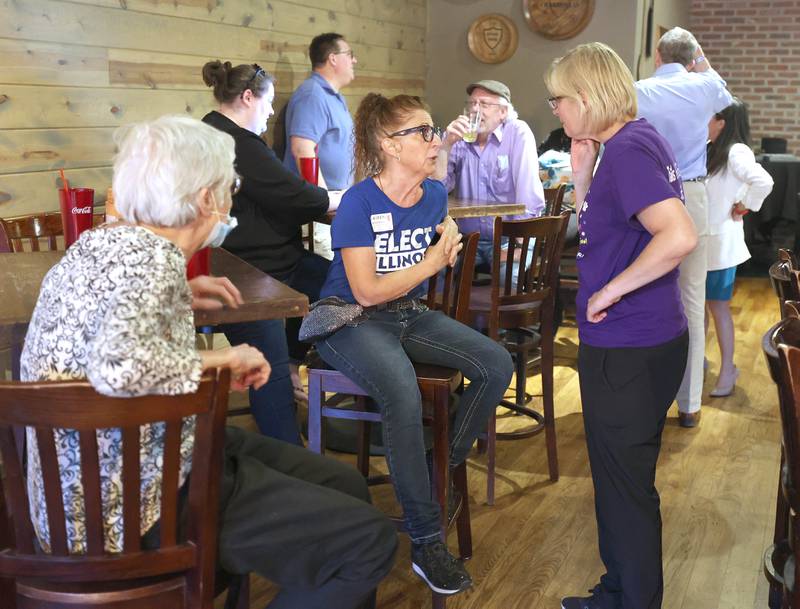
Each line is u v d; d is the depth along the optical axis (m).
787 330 1.59
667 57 3.56
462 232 3.92
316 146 4.39
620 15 5.84
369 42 5.48
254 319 1.86
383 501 2.99
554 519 2.88
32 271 2.10
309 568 1.59
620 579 2.12
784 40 8.12
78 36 3.31
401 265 2.26
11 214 3.09
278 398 3.09
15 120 3.08
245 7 4.25
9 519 1.42
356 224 2.18
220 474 1.41
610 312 2.00
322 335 2.20
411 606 2.38
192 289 1.83
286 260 3.43
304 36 4.77
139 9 3.59
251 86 3.19
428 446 2.47
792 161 6.83
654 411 2.03
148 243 1.38
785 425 1.43
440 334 2.30
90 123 3.40
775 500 3.02
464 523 2.56
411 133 2.15
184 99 3.90
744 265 7.06
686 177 3.47
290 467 1.83
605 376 2.03
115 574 1.38
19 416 1.27
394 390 2.11
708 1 8.30
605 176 1.96
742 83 8.34
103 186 3.50
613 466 2.06
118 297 1.32
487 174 4.05
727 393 4.10
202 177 1.48
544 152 5.61
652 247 1.87
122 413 1.29
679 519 2.88
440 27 6.32
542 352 3.11
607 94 1.97
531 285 2.98
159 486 1.46
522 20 6.09
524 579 2.51
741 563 2.61
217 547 1.52
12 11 3.03
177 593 1.45
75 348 1.36
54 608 1.43
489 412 2.32
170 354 1.31
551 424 3.14
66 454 1.42
